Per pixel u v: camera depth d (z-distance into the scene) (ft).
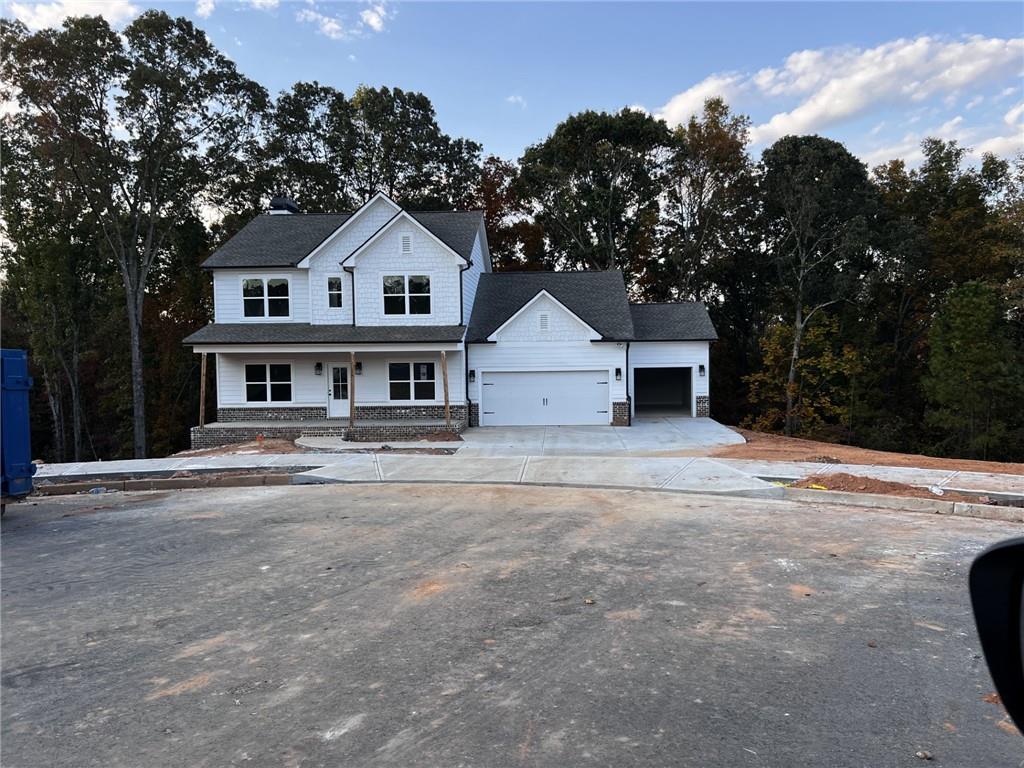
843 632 15.53
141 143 94.22
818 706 12.00
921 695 12.38
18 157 95.14
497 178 132.98
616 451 54.29
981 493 31.60
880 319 116.26
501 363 75.92
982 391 88.63
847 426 103.76
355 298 73.97
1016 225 96.17
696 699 12.33
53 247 102.27
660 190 124.57
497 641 15.26
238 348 69.92
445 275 73.61
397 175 128.26
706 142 118.62
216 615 17.31
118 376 113.09
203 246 115.96
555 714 11.84
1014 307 92.53
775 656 14.23
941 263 109.40
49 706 12.48
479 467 43.16
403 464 44.62
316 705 12.33
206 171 100.48
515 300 83.82
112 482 40.27
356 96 128.88
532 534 25.79
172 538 26.27
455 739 11.03
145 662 14.42
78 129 88.33
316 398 75.36
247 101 101.30
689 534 25.48
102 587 19.99
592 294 84.64
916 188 115.85
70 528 28.66
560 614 16.96
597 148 119.34
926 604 17.38
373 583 19.81
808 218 105.19
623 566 21.20
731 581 19.48
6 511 33.24
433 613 17.19
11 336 120.26
